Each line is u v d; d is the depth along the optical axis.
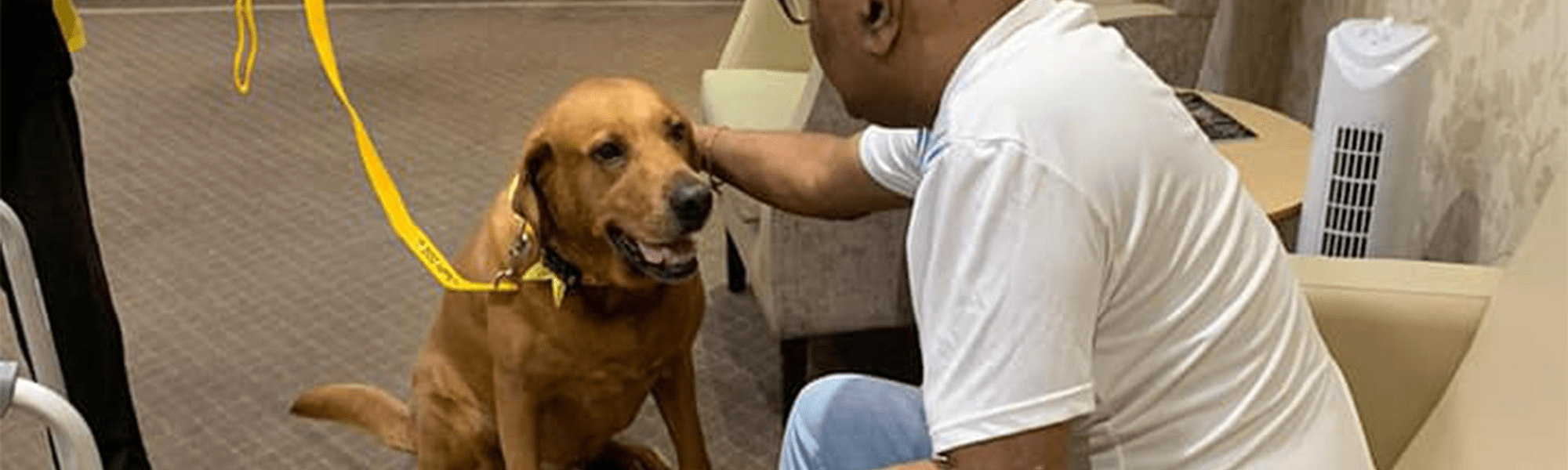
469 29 4.75
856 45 1.10
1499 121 1.97
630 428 2.37
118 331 1.90
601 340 1.73
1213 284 1.11
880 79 1.12
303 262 2.99
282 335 2.68
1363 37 1.83
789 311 2.25
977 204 1.02
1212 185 1.12
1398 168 1.83
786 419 2.38
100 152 3.61
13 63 1.66
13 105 1.68
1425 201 2.23
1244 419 1.14
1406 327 1.53
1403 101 1.79
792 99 2.66
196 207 3.27
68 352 1.83
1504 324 1.43
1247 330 1.14
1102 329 1.11
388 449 2.31
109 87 4.12
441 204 3.28
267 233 3.13
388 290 2.86
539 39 4.63
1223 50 3.08
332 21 4.81
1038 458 1.03
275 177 3.45
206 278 2.91
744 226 2.39
